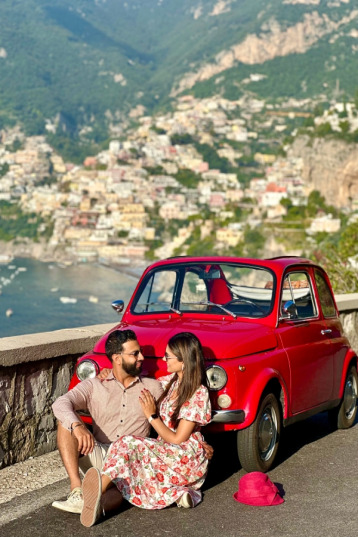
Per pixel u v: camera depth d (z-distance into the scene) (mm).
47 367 6992
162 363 6055
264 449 6273
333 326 7992
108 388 5812
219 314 6867
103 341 6434
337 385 7855
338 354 7879
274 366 6406
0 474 6285
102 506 5074
